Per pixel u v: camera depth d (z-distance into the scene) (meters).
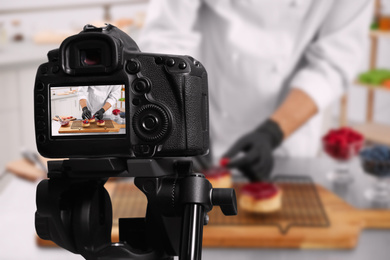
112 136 0.51
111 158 0.52
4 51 2.98
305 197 1.48
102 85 0.51
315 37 1.87
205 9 1.81
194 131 0.51
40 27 3.44
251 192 1.39
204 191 0.53
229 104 1.88
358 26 1.76
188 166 0.56
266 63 1.80
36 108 0.53
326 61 1.75
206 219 0.55
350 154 1.64
